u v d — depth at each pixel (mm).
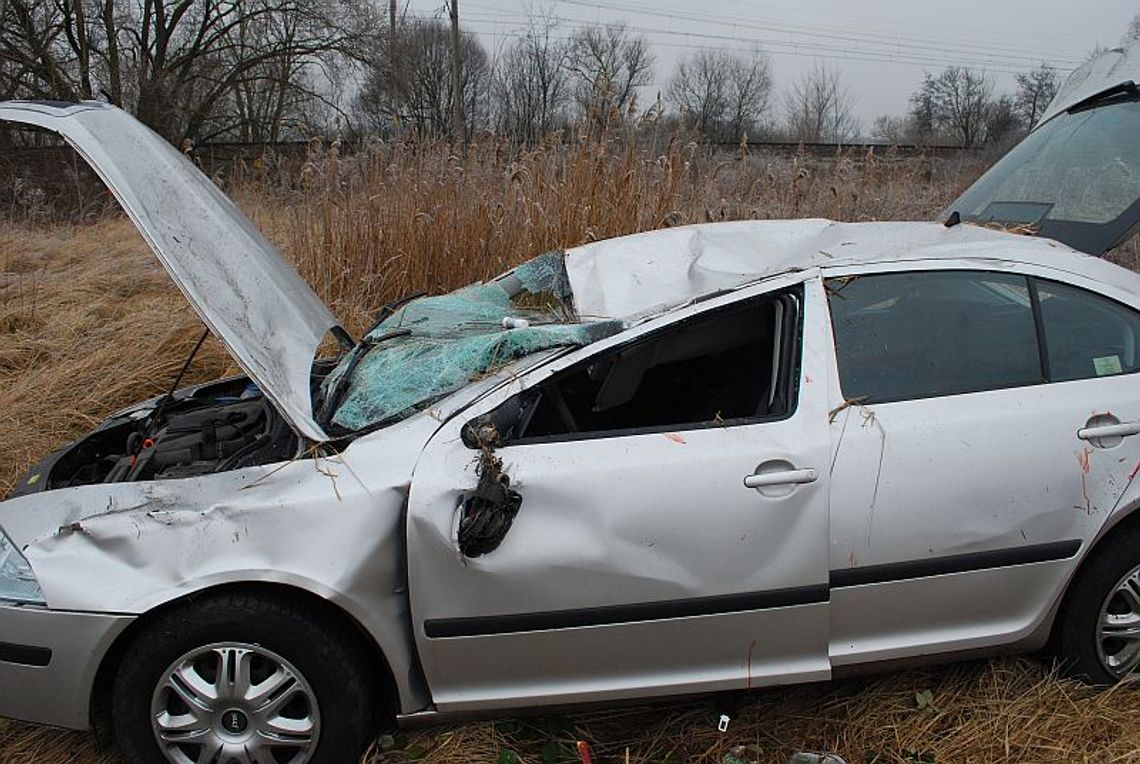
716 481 2318
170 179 2934
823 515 2344
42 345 5523
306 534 2291
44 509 2482
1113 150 4074
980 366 2547
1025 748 2473
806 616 2387
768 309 2664
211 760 2359
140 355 5305
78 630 2270
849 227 3312
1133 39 4691
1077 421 2492
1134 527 2574
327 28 23641
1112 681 2656
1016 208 4312
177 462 2830
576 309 2859
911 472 2381
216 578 2262
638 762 2486
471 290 3439
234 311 2633
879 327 2553
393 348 2846
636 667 2402
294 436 2686
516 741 2572
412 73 22703
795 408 2424
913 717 2590
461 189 6223
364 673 2416
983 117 35625
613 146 6254
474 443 2367
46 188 11484
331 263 6008
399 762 2502
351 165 6219
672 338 2621
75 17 22250
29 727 2766
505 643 2342
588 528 2297
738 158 7109
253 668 2377
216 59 24109
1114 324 2652
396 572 2342
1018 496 2432
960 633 2514
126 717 2342
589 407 2721
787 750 2512
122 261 7453
